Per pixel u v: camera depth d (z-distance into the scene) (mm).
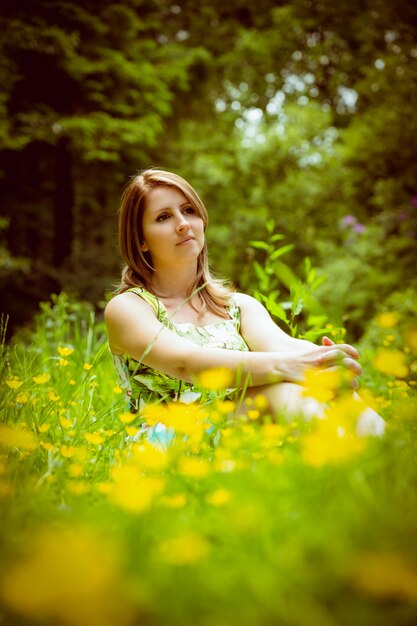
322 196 12695
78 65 10875
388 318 2182
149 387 2160
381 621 771
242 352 2016
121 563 874
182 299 2359
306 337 2449
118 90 11664
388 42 14250
